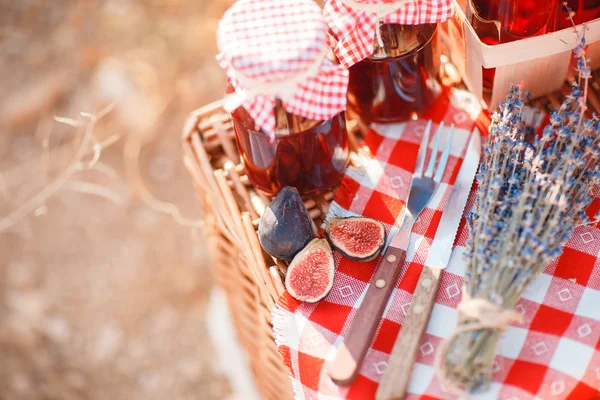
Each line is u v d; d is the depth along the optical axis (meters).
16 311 1.14
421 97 0.64
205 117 0.69
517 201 0.55
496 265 0.52
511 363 0.54
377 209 0.62
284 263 0.61
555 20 0.60
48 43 1.31
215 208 0.66
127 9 1.31
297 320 0.58
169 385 1.08
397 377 0.53
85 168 1.21
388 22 0.58
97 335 1.12
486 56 0.59
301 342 0.57
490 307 0.51
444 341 0.53
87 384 1.09
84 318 1.13
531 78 0.63
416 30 0.60
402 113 0.65
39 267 1.17
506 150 0.57
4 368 1.10
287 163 0.60
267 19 0.55
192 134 0.67
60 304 1.14
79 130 1.12
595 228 0.58
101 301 1.14
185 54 1.26
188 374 1.09
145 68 1.25
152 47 1.27
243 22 0.55
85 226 1.19
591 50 0.63
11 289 1.16
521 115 0.59
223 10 1.26
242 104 0.56
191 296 1.13
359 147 0.66
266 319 0.65
